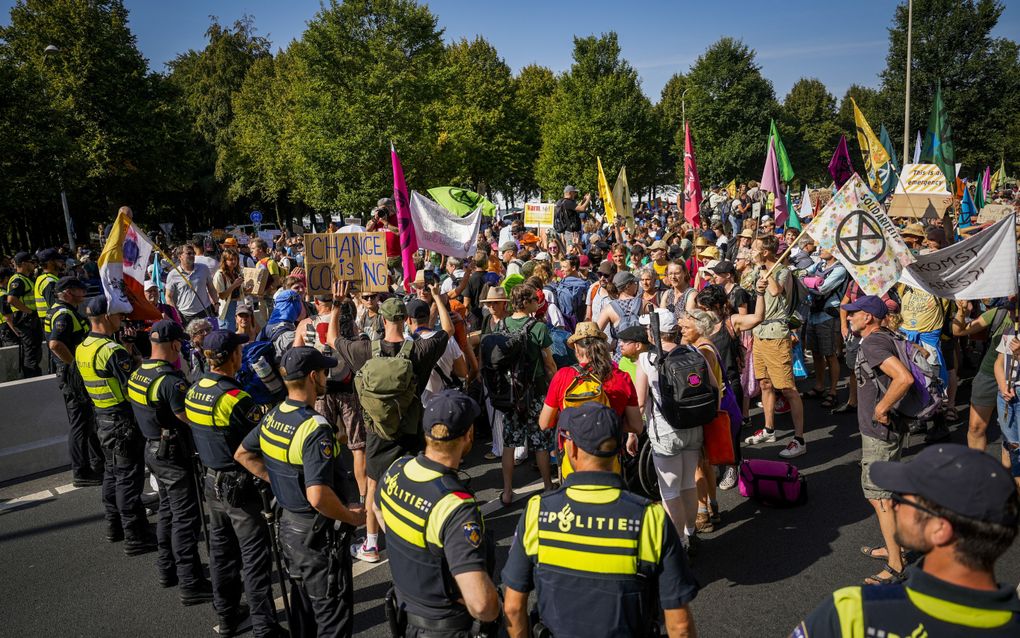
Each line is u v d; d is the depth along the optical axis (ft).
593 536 7.89
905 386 13.89
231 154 149.48
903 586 5.68
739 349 22.62
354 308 23.16
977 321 19.94
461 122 127.24
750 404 28.07
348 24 109.70
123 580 16.71
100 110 110.11
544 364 19.33
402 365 14.80
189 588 15.47
